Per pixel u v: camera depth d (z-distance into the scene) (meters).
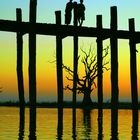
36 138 12.69
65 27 14.74
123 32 15.80
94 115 26.39
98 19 16.78
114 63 15.88
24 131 14.69
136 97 17.42
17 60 16.56
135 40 16.73
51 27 14.58
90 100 34.47
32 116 14.95
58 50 15.94
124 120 22.39
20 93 16.77
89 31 15.09
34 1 14.62
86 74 33.12
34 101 14.90
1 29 14.27
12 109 38.44
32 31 14.46
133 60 16.92
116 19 15.73
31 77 14.84
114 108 16.30
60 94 16.23
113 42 15.72
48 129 15.58
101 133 14.43
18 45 16.45
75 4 16.20
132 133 14.58
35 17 14.64
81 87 33.34
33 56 14.75
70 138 12.80
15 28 14.22
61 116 16.42
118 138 13.04
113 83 16.11
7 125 17.25
